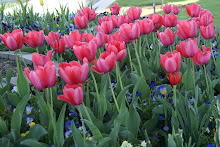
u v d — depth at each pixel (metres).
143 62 2.58
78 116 2.33
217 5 9.77
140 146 1.75
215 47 3.82
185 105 2.03
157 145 2.02
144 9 10.57
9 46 2.12
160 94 2.30
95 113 2.16
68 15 6.70
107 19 3.41
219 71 2.66
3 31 5.47
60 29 5.27
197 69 3.01
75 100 1.41
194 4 3.07
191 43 1.92
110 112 2.11
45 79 1.41
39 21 6.11
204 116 1.79
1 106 2.27
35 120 2.27
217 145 1.58
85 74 1.41
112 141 1.67
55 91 2.37
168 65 1.68
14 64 4.19
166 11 3.66
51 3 12.76
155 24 2.95
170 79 1.72
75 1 12.77
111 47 1.84
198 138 1.83
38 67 1.39
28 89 2.44
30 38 2.13
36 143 1.65
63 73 1.38
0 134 1.97
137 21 2.42
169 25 2.85
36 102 2.38
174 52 1.76
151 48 3.65
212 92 2.25
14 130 1.79
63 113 1.66
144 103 2.22
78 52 1.65
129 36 2.19
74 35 2.27
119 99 2.03
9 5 11.82
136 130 1.88
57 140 1.69
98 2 13.43
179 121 2.01
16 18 6.41
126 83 2.51
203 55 1.99
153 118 2.03
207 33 2.46
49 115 2.04
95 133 1.57
